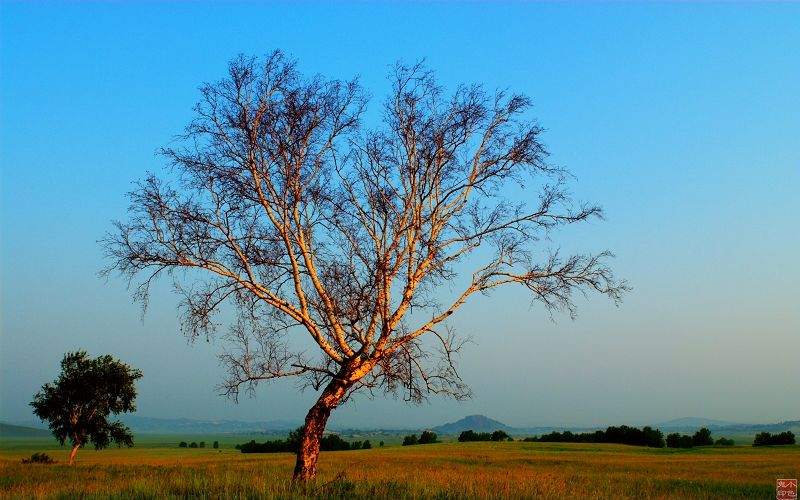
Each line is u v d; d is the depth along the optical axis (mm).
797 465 49188
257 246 17500
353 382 17297
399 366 17422
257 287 17078
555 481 21734
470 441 110188
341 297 17609
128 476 27078
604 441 108875
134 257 16703
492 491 16594
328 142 18031
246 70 17078
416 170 18109
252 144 17016
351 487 15664
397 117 18344
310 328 17312
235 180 16953
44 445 183000
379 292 17375
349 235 18188
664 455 70625
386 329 17266
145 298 16828
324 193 18000
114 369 61844
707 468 45281
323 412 17250
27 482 25422
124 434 61750
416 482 17438
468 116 17969
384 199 18250
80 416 60719
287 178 17250
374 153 18438
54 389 60344
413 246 18000
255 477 18469
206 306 16891
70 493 16109
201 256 17156
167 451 125188
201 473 25156
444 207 18453
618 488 25719
